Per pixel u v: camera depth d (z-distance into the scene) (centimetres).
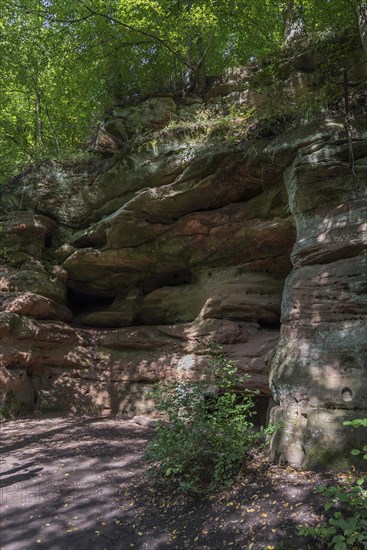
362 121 709
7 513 533
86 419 1027
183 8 1115
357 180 680
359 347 570
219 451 555
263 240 954
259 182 922
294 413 590
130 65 1279
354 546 381
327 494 396
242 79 1129
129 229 1102
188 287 1123
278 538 412
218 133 942
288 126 830
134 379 1089
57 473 650
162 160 1033
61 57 1267
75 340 1216
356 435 523
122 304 1266
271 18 1259
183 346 1028
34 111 1605
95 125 1305
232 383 641
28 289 1202
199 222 1018
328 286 639
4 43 1270
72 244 1247
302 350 630
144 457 599
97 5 1127
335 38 935
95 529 484
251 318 965
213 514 473
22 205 1292
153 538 455
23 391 1102
